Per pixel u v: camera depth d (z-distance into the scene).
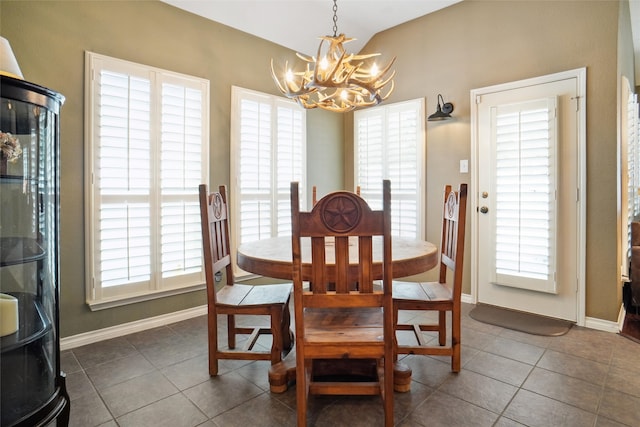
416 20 3.55
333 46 2.13
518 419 1.61
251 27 3.24
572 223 2.72
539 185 2.83
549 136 2.77
